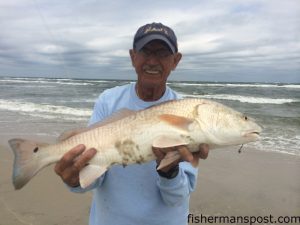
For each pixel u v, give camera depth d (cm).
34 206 209
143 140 88
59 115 586
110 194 99
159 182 93
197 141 89
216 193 231
